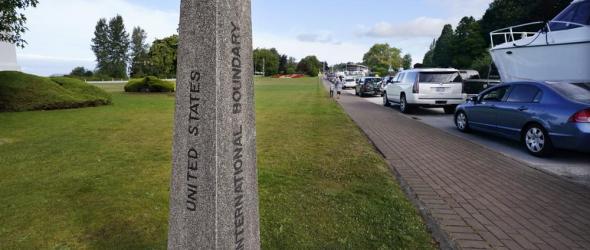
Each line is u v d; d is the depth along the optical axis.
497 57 11.78
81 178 5.26
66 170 5.66
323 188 4.95
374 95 26.05
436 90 14.38
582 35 8.82
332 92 24.25
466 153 7.30
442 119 13.42
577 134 6.44
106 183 5.05
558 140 6.77
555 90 7.16
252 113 2.19
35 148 7.18
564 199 4.63
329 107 16.47
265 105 17.52
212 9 1.85
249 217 2.23
